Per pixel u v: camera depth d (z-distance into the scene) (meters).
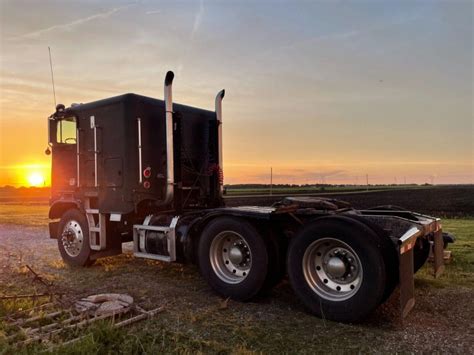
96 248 6.46
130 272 6.24
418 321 3.96
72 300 4.59
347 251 4.04
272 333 3.69
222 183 7.18
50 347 3.16
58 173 7.22
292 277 4.33
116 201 6.14
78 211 6.83
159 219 5.87
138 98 6.13
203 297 4.88
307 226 4.25
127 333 3.56
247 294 4.60
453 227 11.41
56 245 9.20
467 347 3.33
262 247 4.54
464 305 4.41
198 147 7.07
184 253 5.45
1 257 7.68
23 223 14.70
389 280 3.81
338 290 4.08
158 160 6.36
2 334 3.42
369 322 3.95
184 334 3.63
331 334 3.66
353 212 5.05
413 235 4.02
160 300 4.73
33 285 5.46
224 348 3.31
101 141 6.37
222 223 4.86
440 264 5.21
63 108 6.93
